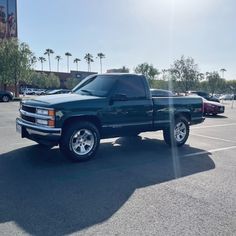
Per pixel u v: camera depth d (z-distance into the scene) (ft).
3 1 171.32
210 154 26.61
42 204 14.92
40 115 22.07
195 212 14.25
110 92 24.43
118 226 12.74
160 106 27.55
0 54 129.29
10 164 21.79
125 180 18.89
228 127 45.80
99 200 15.56
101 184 18.04
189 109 30.27
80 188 17.28
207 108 65.67
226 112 78.64
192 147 29.55
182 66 155.43
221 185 18.24
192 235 12.07
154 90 39.11
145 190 17.16
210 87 241.35
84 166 21.79
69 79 279.69
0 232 12.12
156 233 12.17
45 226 12.67
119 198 15.88
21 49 133.69
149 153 26.43
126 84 25.40
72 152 22.43
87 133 23.08
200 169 21.68
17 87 139.85
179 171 21.08
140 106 25.91
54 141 21.85
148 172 20.72
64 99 22.70
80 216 13.65
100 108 23.56
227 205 15.17
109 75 26.08
